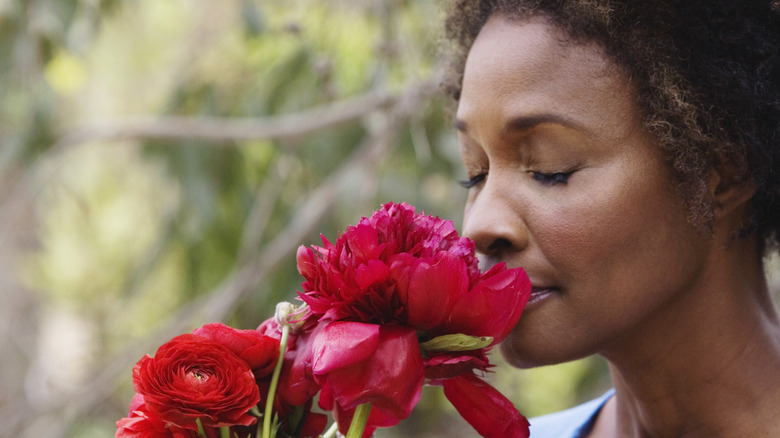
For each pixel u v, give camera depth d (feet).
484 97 3.99
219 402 3.50
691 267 4.05
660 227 3.93
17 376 19.26
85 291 20.01
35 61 11.77
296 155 11.98
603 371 13.32
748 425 4.21
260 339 3.67
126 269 18.13
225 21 12.84
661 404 4.35
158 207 17.24
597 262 3.86
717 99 3.99
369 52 11.43
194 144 12.04
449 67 5.00
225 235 12.63
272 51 12.08
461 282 3.46
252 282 11.25
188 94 12.50
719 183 4.09
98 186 18.80
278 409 3.74
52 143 11.92
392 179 11.63
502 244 3.95
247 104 12.03
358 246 3.50
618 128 3.88
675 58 3.93
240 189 12.35
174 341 3.59
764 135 4.09
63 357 21.30
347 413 3.71
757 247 4.39
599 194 3.85
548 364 3.97
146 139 12.06
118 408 17.70
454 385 3.61
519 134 3.93
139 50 17.34
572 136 3.88
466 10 4.72
